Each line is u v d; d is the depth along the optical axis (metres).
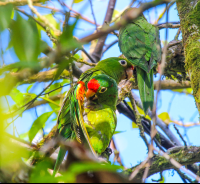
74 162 3.21
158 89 4.95
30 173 4.23
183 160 7.40
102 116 8.30
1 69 3.21
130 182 3.13
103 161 5.12
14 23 3.62
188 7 8.28
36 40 3.58
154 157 7.60
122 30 12.14
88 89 8.73
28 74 3.34
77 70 11.36
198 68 7.14
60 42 3.19
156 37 11.38
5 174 4.16
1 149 3.53
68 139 8.45
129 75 11.13
